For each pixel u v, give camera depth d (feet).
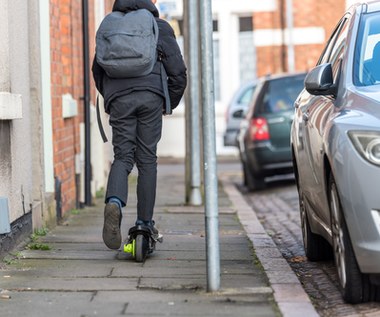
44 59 44.39
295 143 35.45
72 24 52.60
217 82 122.83
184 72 33.55
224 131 117.08
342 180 26.35
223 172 98.37
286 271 31.55
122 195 32.60
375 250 25.79
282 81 74.02
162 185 76.48
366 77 29.91
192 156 56.85
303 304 26.58
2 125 34.17
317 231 33.65
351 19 32.48
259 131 72.90
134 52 32.48
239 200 63.21
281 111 72.90
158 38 33.30
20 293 28.14
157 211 52.80
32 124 40.98
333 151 26.99
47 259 33.91
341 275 27.94
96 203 55.93
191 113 56.75
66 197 48.80
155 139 33.65
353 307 27.40
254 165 73.56
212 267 28.02
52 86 45.14
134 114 33.32
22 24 38.37
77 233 41.09
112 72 32.86
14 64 36.47
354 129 26.55
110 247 32.83
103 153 64.18
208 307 26.25
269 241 39.42
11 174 35.32
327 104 30.58
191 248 36.70
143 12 33.09
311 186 32.17
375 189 25.81
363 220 25.91
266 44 120.16
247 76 122.31
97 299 27.30
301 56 119.85
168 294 27.91
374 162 25.89
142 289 28.63
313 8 119.14
